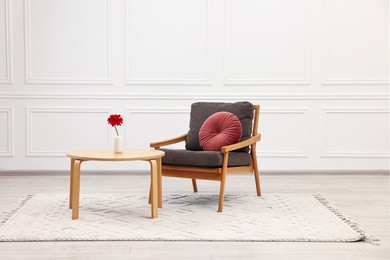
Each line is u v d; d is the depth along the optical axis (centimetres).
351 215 358
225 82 538
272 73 538
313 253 274
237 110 412
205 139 397
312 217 344
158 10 533
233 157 380
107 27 531
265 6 535
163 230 310
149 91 536
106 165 536
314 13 535
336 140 542
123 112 536
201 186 465
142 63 536
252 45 537
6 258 262
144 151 368
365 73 538
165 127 538
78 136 535
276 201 397
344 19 536
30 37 527
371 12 534
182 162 372
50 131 533
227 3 534
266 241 295
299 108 539
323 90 539
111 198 403
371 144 542
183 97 537
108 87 535
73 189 334
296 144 541
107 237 294
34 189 445
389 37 536
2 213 351
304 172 541
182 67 537
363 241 297
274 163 541
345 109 538
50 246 282
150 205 379
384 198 416
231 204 386
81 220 332
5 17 525
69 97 532
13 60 528
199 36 536
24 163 533
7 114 530
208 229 313
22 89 530
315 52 538
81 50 531
